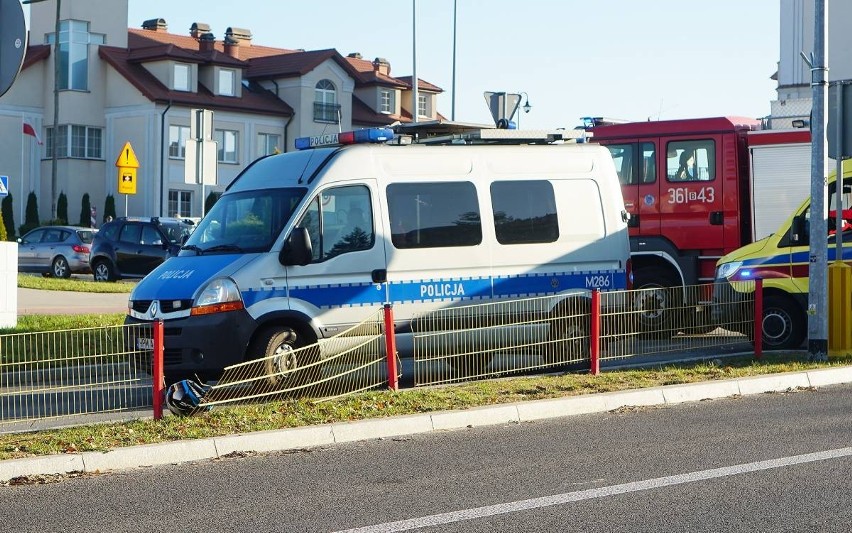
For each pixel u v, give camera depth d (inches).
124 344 430.9
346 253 521.0
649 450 373.7
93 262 1231.5
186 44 2608.3
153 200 2204.7
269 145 2429.9
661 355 584.7
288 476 346.3
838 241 608.1
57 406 414.6
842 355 588.4
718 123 751.7
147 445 371.6
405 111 2928.2
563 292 572.1
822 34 565.3
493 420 437.1
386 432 414.9
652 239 768.9
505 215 561.3
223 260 507.8
